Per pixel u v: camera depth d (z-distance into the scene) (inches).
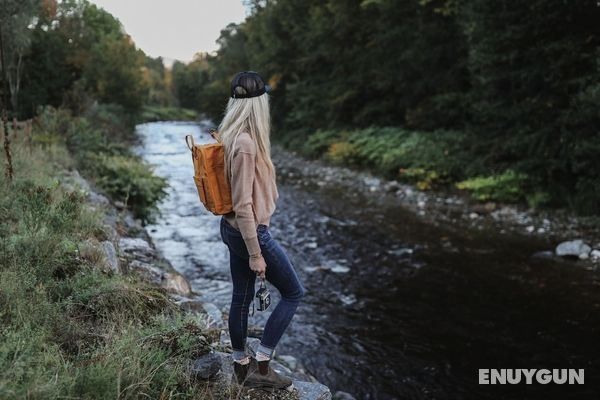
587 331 208.2
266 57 1078.4
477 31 414.0
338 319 227.0
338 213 431.5
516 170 403.5
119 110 1235.2
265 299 95.0
